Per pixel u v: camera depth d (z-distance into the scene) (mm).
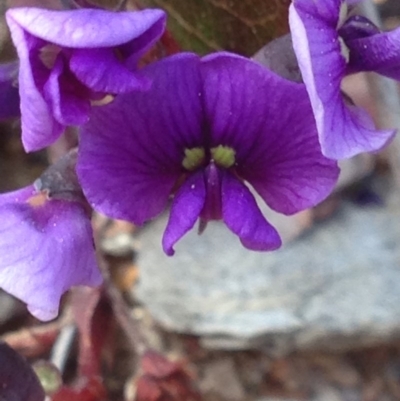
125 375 61
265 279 62
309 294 61
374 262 63
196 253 64
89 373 46
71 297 48
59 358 49
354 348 64
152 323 64
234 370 64
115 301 48
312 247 63
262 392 64
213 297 62
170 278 63
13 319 62
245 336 61
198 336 64
